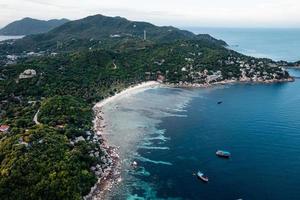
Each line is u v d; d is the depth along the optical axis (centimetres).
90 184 12988
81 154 14425
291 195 12800
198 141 18062
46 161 13162
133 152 16512
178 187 13375
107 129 19588
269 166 15138
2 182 11731
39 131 15500
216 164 15388
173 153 16512
